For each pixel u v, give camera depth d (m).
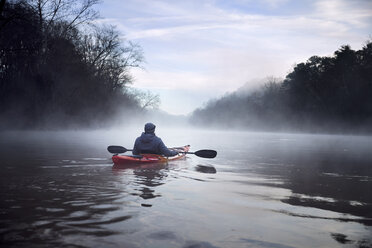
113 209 2.30
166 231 1.85
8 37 21.89
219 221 2.08
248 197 2.88
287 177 4.25
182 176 4.12
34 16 22.30
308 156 7.98
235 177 4.16
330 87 51.12
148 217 2.12
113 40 33.72
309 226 2.01
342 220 2.16
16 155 6.53
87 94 32.91
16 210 2.23
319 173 4.71
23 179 3.62
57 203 2.46
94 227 1.89
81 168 4.67
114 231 1.83
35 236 1.72
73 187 3.15
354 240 1.77
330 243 1.72
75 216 2.11
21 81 24.14
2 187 3.11
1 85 23.27
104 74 35.56
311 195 3.01
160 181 3.65
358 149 11.55
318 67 54.97
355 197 2.94
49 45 26.34
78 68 30.00
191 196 2.85
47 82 25.44
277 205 2.58
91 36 33.78
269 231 1.90
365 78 45.25
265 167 5.42
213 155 6.28
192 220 2.09
